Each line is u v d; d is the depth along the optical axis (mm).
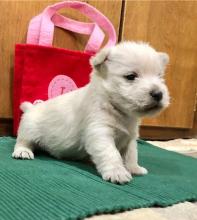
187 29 641
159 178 354
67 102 405
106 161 328
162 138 673
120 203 256
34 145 424
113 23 574
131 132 374
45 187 283
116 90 344
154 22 606
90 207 241
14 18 504
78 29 542
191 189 320
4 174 312
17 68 502
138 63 342
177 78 656
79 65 528
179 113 672
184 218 257
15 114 511
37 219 216
